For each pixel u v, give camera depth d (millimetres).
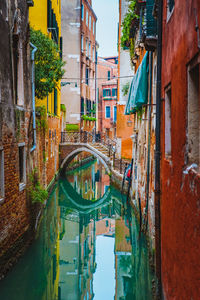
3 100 7281
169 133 5848
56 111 20531
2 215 7141
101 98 41531
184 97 4094
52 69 12742
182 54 4199
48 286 8211
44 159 14539
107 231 12742
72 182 22438
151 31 7840
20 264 8141
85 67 30891
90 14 32812
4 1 7484
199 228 3396
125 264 9570
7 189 7508
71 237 11992
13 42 8609
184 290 4043
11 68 7973
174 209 4816
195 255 3525
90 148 21984
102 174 27547
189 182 3869
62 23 28266
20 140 8680
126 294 7961
